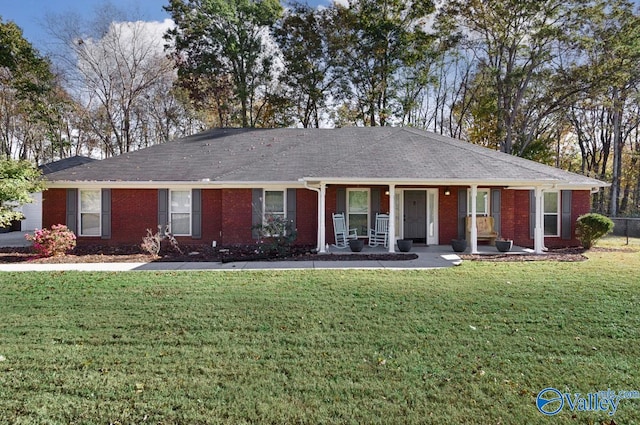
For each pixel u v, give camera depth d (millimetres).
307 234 13656
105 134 29016
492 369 3934
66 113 26359
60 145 25656
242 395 3445
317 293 6781
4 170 11086
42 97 23188
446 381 3688
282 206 13656
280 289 7078
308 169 12945
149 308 5930
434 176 11297
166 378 3750
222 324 5238
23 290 7016
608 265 9531
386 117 26516
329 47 26406
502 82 24156
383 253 11695
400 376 3793
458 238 14109
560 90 23000
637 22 20391
